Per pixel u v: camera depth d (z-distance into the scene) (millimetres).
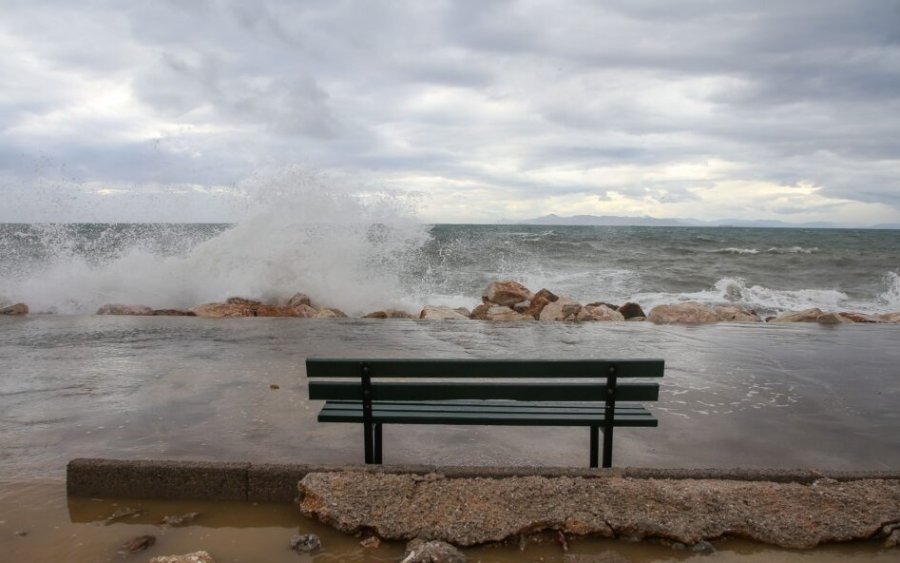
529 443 4996
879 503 3580
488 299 14172
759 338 9992
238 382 6797
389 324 11305
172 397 6203
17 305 12578
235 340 9398
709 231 96375
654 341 9641
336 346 8977
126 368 7465
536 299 13586
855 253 38219
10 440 4996
